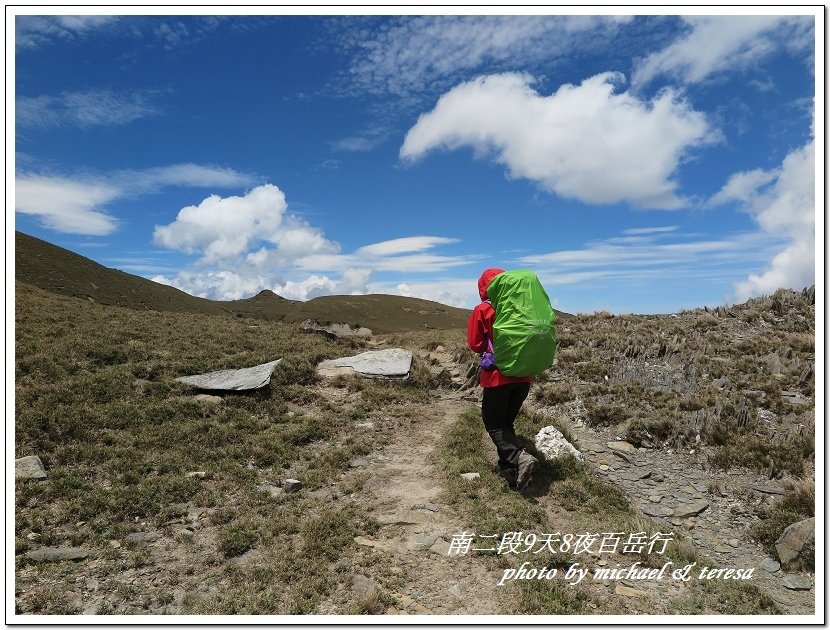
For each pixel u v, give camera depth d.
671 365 14.11
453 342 24.72
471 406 14.22
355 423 12.80
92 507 7.61
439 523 7.39
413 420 13.16
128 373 13.89
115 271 121.81
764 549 6.73
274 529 7.21
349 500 8.43
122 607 5.43
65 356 14.53
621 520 7.36
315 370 16.69
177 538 6.98
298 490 8.89
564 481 8.63
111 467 9.08
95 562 6.31
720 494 8.24
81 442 9.95
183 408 12.23
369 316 154.00
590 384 13.47
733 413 10.55
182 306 121.44
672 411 11.15
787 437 9.34
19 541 6.60
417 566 6.25
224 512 7.72
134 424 11.12
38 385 12.17
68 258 107.94
